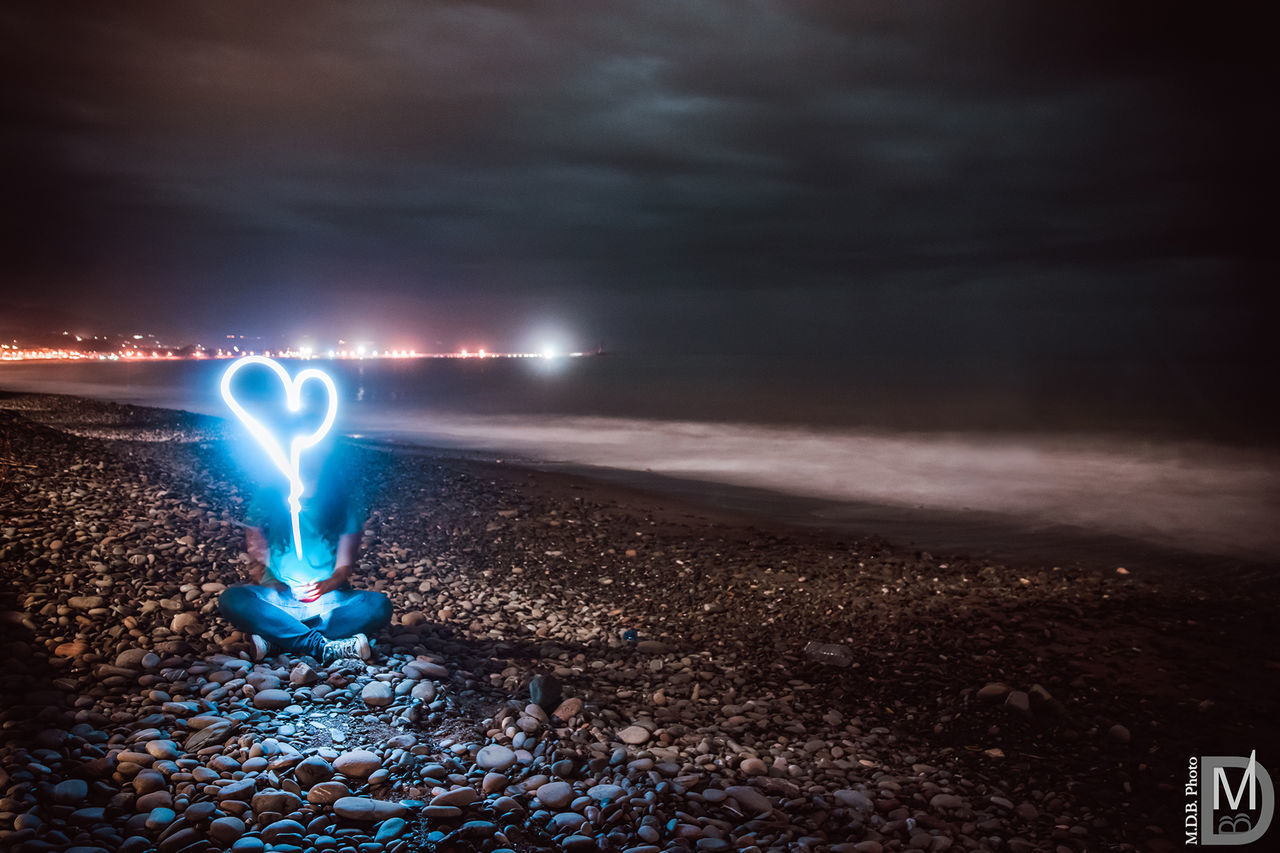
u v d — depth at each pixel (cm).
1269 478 2281
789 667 771
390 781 443
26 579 727
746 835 430
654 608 957
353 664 601
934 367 14800
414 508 1409
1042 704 670
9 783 393
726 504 1747
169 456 1755
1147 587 1095
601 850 404
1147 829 498
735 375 11931
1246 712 674
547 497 1636
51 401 3894
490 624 841
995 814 506
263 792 412
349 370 16825
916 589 1041
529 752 504
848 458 2639
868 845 432
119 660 568
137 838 366
